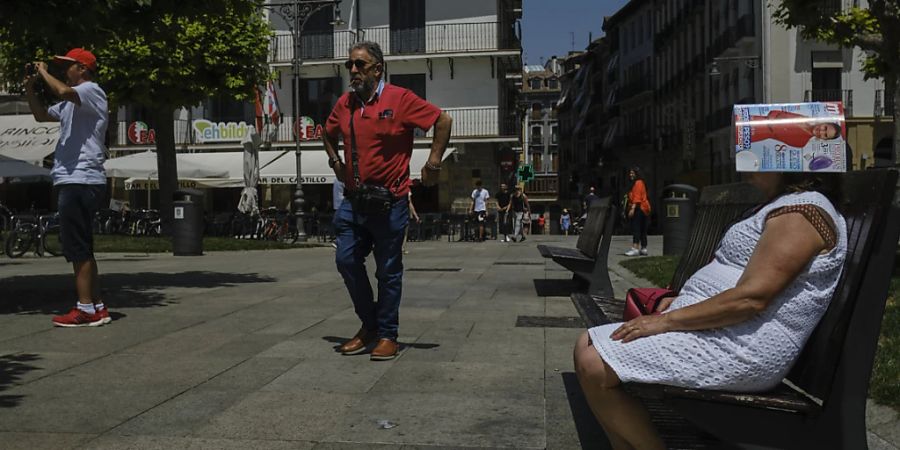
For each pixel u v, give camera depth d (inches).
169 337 239.8
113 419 152.1
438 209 1380.4
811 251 98.3
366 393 171.9
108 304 315.3
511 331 252.8
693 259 176.7
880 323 97.0
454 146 1391.5
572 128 4082.2
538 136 5211.6
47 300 322.3
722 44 1777.8
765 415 100.3
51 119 256.2
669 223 565.0
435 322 272.4
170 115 919.7
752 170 104.0
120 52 813.2
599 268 337.1
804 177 104.5
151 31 311.1
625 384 103.1
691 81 2124.8
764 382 101.3
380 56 210.2
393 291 209.5
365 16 1421.0
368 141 207.9
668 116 2364.7
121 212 1067.9
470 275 456.1
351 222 211.2
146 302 322.0
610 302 173.3
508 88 1716.3
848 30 521.3
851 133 1541.6
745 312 99.5
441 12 1396.4
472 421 151.0
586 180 3570.4
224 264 549.0
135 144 1449.3
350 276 213.5
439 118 209.5
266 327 259.1
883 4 452.4
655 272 422.6
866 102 1542.8
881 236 96.8
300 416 154.3
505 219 1034.1
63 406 160.9
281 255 678.5
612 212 336.8
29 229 641.6
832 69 1546.5
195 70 857.5
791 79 1544.0
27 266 525.3
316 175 1205.7
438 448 135.5
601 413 107.4
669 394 100.6
